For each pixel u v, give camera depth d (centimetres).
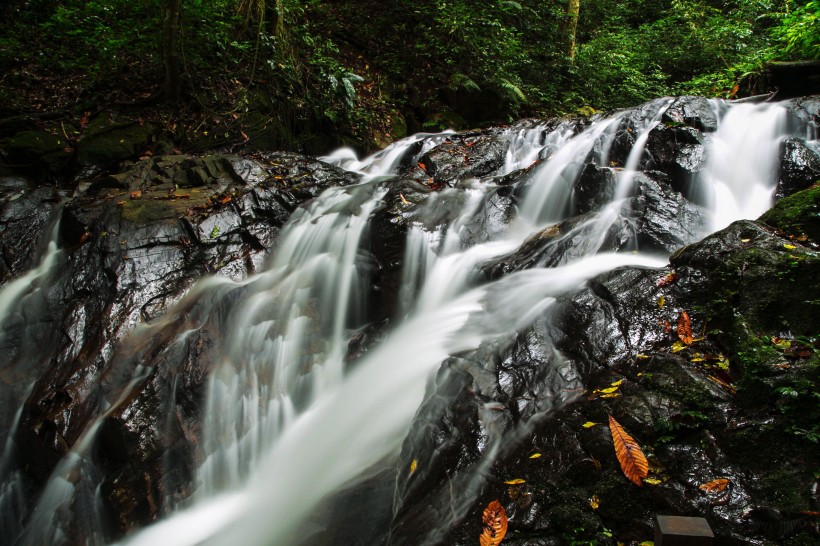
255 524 371
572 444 272
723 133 604
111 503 397
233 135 864
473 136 822
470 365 335
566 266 433
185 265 535
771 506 221
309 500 359
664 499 235
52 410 425
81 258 533
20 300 516
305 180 683
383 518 295
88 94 841
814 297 295
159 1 904
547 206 582
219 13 921
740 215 521
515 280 431
